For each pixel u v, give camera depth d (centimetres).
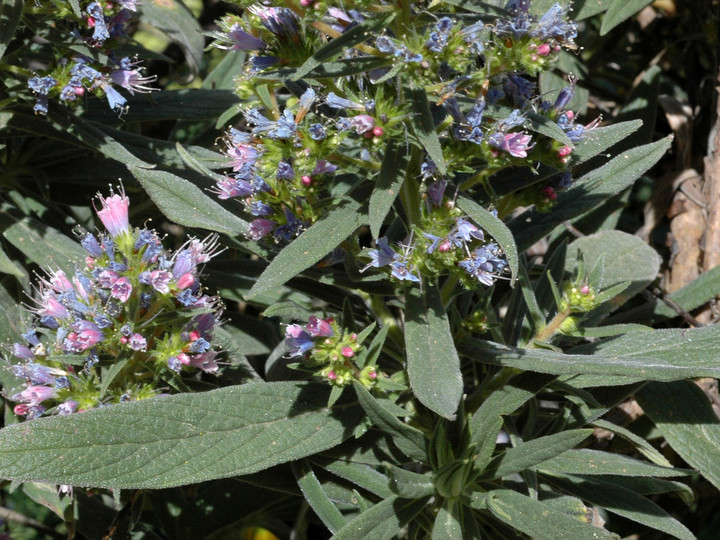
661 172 112
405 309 84
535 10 90
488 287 93
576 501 87
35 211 102
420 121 80
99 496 102
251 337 104
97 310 87
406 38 81
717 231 106
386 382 85
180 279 87
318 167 83
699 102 111
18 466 81
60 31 93
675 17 113
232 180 85
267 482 90
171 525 98
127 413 84
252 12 83
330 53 80
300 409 87
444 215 83
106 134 99
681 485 90
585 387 91
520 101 84
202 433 85
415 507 86
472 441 86
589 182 92
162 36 123
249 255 115
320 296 92
